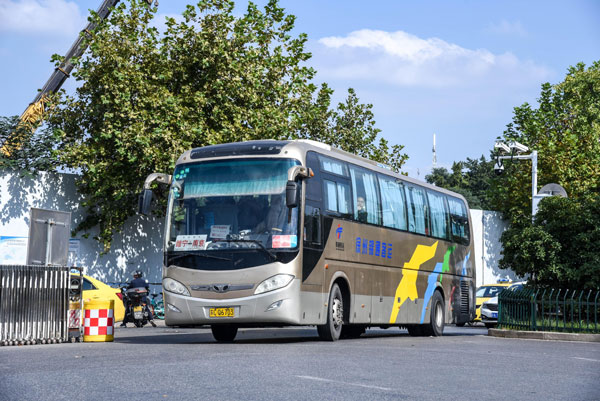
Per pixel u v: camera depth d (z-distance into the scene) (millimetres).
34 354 13031
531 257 25266
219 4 31547
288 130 31797
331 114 45938
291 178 15727
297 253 15859
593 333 20766
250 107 31656
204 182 16484
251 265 15719
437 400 7922
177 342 17312
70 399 7594
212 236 16062
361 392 8336
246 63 31578
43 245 18000
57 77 39000
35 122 32281
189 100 31109
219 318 15750
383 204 20297
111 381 8961
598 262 24359
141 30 31766
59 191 30531
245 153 16469
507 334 22062
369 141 45812
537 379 10320
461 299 25312
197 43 30906
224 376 9461
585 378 10633
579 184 45219
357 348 14945
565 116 49875
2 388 8414
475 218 42531
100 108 31344
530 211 44875
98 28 31312
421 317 22203
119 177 30688
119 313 25641
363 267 18875
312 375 9781
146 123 30250
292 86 32625
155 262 32500
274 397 7793
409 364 11711
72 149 30641
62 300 17047
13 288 15992
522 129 49438
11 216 29438
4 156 30375
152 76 30906
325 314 16984
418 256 22141
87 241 31047
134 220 32094
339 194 17953
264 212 15969
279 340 18547
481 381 9828
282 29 32625
